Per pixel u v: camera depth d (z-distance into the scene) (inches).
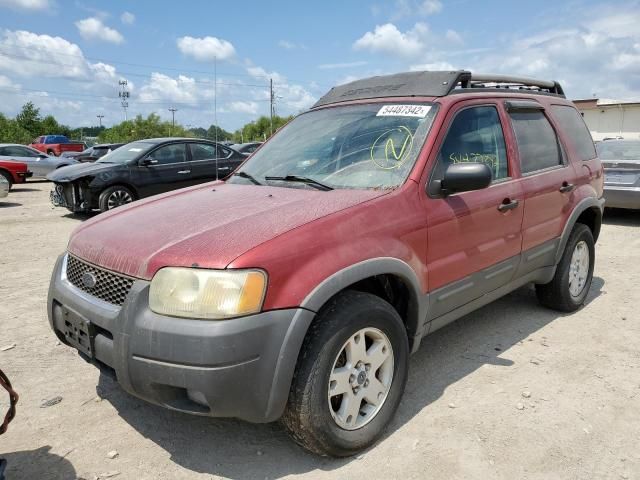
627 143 395.2
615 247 298.4
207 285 90.9
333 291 99.6
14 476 103.0
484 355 155.9
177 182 426.3
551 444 111.5
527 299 206.2
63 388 137.9
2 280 237.5
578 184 182.5
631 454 108.1
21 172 692.1
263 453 110.3
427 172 125.0
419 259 120.2
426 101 139.5
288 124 166.4
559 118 185.0
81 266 112.9
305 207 111.3
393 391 114.5
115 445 113.3
